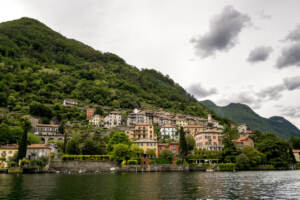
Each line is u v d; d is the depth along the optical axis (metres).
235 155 130.62
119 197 44.72
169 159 133.00
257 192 50.41
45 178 82.88
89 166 122.38
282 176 87.75
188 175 94.56
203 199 42.81
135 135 186.25
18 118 184.75
